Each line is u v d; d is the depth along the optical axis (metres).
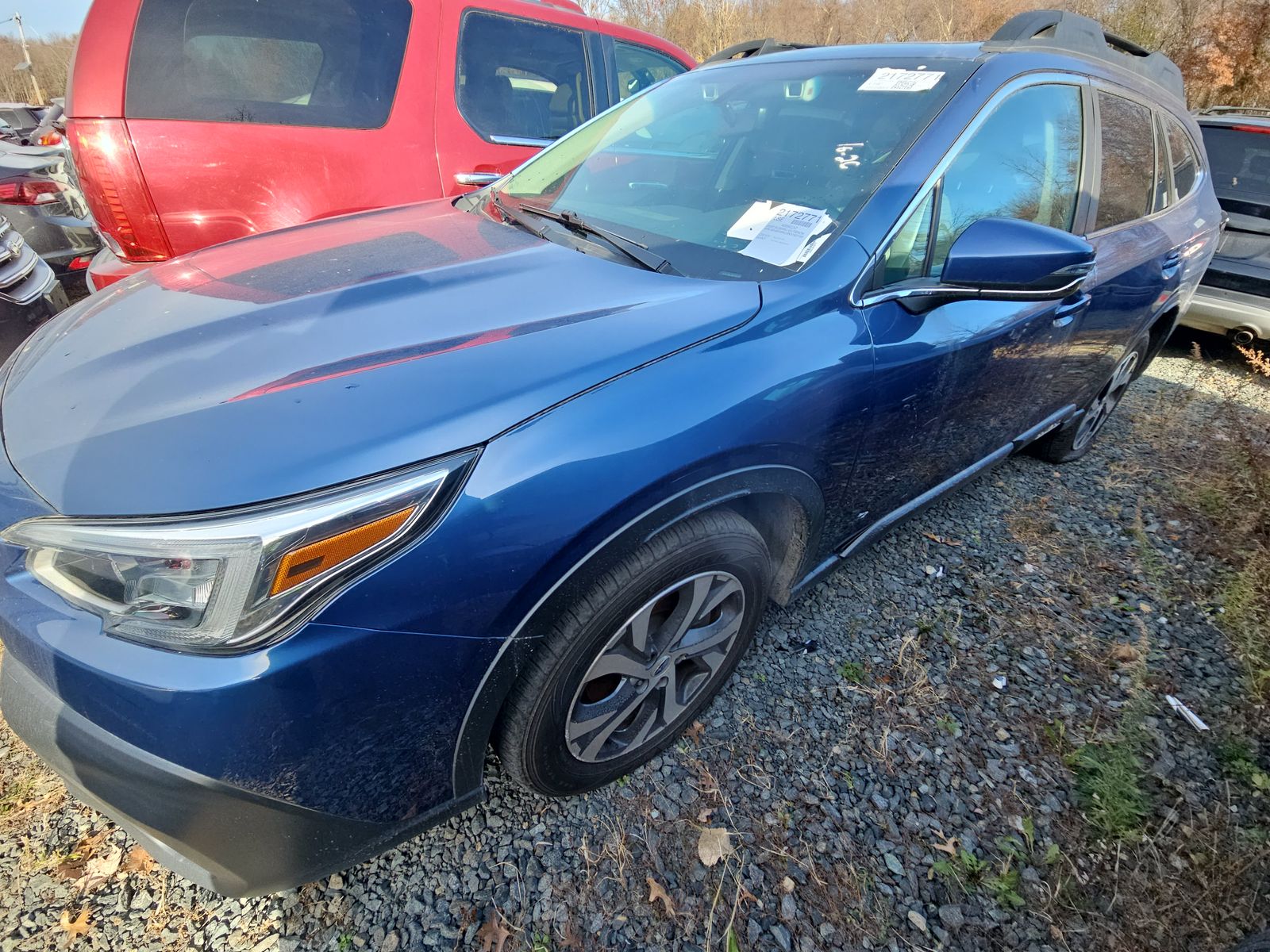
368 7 3.15
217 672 1.05
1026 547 2.88
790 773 1.86
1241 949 1.43
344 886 1.56
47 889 1.54
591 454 1.28
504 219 2.21
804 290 1.64
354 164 3.21
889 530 2.35
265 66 2.91
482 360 1.32
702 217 1.96
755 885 1.60
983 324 2.02
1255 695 2.16
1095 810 1.80
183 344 1.41
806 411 1.60
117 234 2.81
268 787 1.14
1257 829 1.79
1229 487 3.25
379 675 1.16
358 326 1.45
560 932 1.50
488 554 1.20
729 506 1.72
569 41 4.12
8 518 1.16
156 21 2.63
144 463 1.12
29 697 1.21
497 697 1.33
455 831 1.68
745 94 2.31
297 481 1.09
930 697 2.11
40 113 12.95
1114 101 2.63
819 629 2.35
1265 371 4.30
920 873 1.66
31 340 1.68
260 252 1.95
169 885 1.56
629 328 1.46
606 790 1.78
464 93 3.57
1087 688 2.21
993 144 2.03
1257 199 4.77
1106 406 3.54
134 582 1.07
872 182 1.82
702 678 1.84
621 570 1.43
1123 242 2.73
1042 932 1.56
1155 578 2.73
